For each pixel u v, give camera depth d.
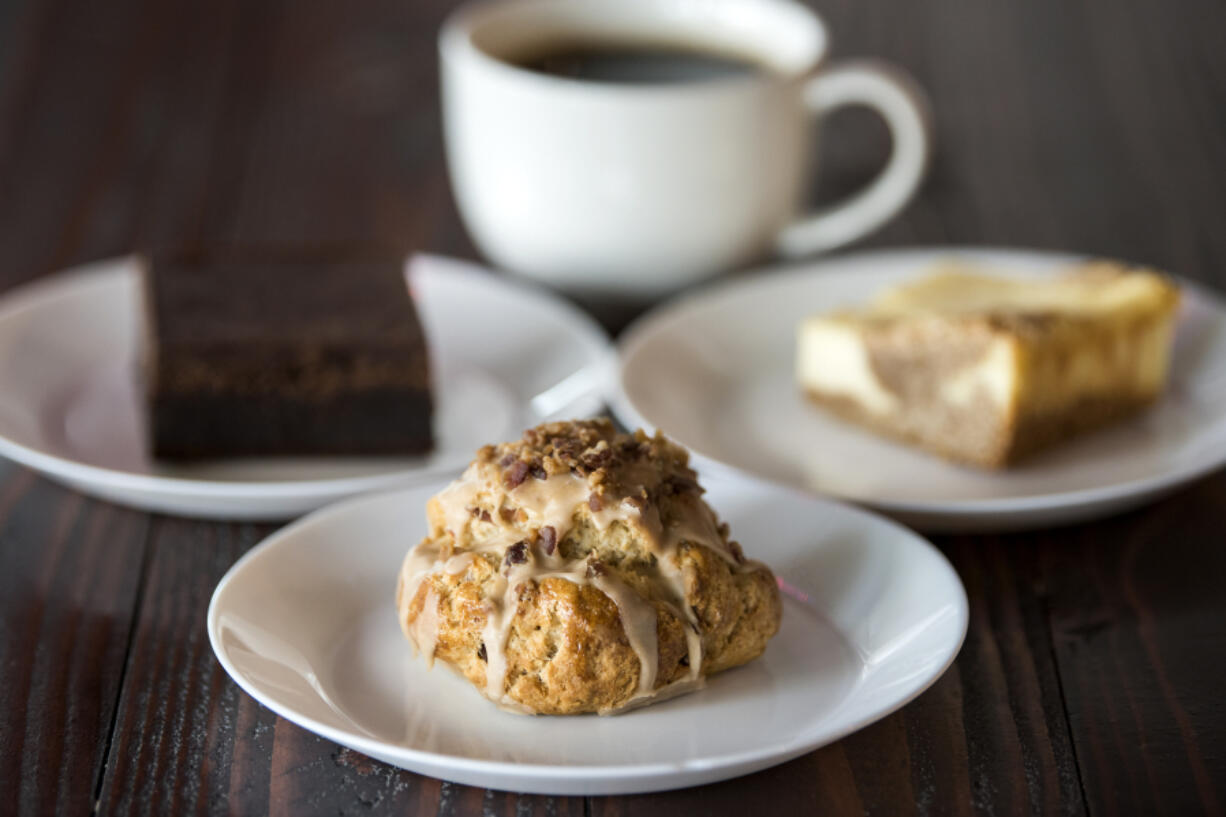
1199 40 0.99
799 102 0.76
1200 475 0.65
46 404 0.70
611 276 0.77
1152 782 0.58
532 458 0.60
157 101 0.93
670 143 0.74
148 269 0.72
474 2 1.02
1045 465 0.69
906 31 0.99
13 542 0.65
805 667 0.60
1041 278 0.74
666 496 0.60
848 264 0.77
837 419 0.72
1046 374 0.69
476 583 0.59
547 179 0.75
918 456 0.70
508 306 0.75
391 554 0.62
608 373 0.71
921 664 0.58
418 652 0.59
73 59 0.96
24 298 0.74
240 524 0.66
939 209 0.85
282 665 0.59
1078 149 0.90
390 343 0.69
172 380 0.68
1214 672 0.61
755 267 0.78
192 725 0.59
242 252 0.74
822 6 1.02
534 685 0.58
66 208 0.85
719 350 0.74
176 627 0.62
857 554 0.62
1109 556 0.65
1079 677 0.61
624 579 0.59
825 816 0.57
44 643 0.62
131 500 0.66
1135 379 0.71
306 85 0.95
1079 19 1.01
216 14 1.00
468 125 0.76
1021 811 0.57
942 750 0.59
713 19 0.80
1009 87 0.95
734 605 0.59
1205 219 0.85
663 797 0.57
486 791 0.57
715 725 0.58
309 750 0.58
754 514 0.64
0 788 0.58
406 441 0.70
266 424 0.69
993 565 0.65
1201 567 0.65
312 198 0.86
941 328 0.69
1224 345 0.73
